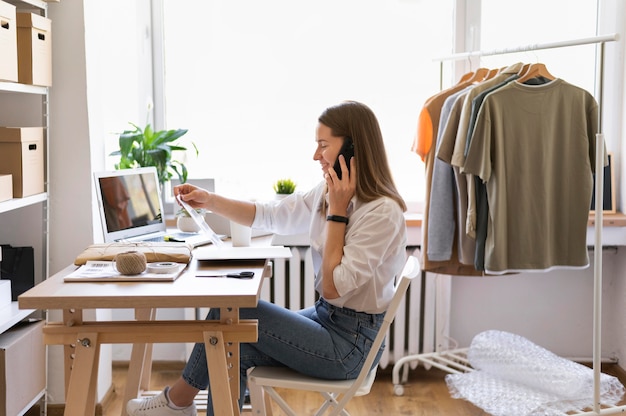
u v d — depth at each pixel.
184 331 2.01
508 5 3.75
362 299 2.23
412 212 3.84
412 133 3.80
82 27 3.03
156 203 3.06
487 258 3.08
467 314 3.82
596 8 3.77
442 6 3.74
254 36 3.73
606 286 3.82
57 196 3.10
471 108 3.05
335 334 2.23
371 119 2.30
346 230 2.27
